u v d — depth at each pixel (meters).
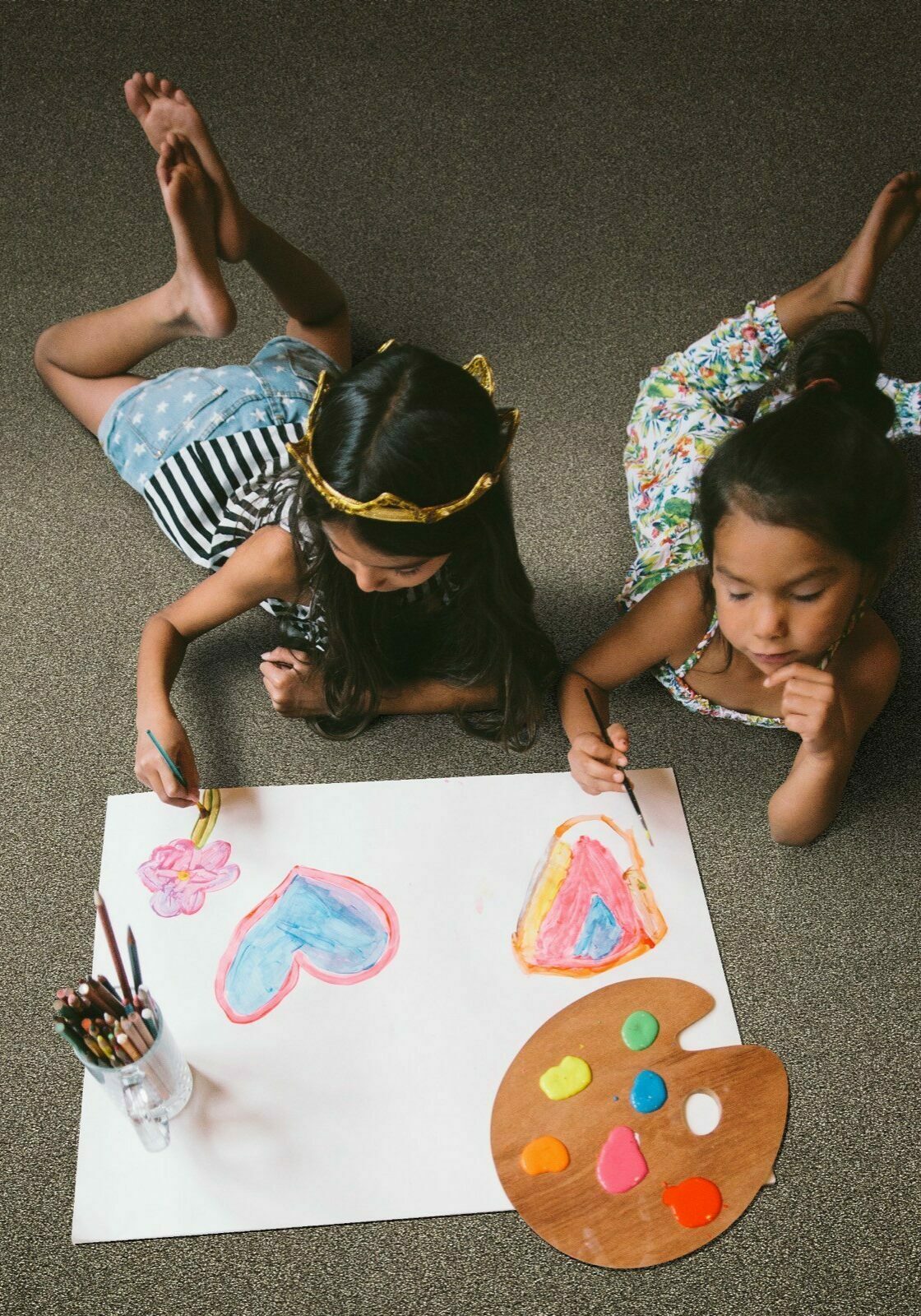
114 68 1.88
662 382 1.46
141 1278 0.95
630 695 1.30
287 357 1.40
